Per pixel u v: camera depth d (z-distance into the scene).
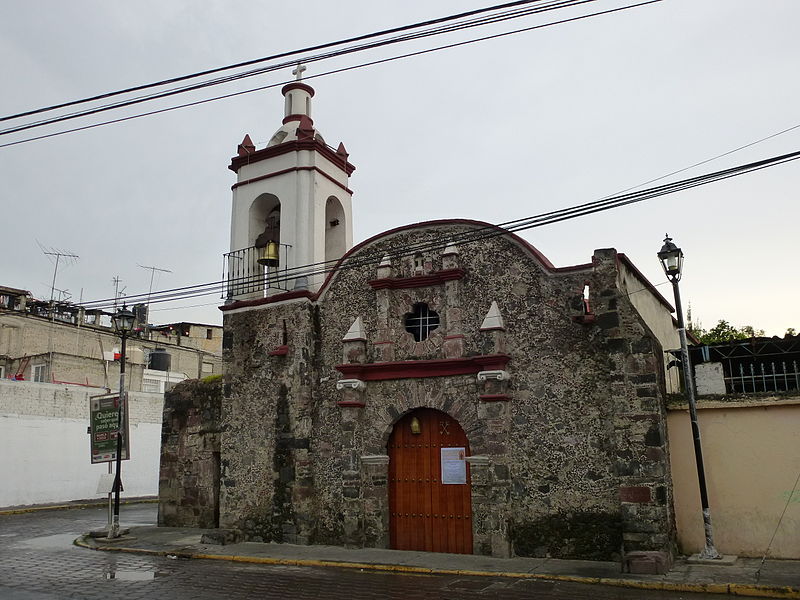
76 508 28.53
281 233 18.73
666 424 13.85
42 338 38.44
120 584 11.79
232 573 12.93
